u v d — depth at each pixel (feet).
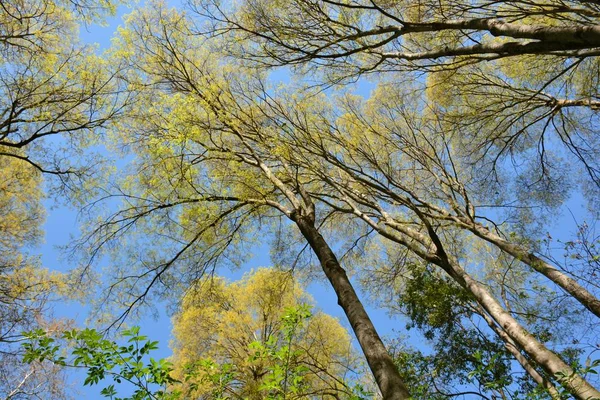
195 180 20.70
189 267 24.11
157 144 18.47
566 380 8.86
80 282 23.61
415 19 17.60
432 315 23.29
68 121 21.33
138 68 22.53
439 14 16.94
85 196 22.31
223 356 26.12
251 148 22.50
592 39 11.60
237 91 23.84
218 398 9.03
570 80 25.09
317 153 22.95
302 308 9.58
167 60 22.74
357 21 17.67
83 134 22.62
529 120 28.14
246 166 23.94
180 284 23.91
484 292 18.49
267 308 28.32
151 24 22.20
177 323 26.86
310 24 17.52
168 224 22.98
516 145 27.96
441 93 26.37
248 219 24.18
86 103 21.29
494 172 27.86
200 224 22.24
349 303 12.59
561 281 17.54
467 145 28.40
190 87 22.66
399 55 17.70
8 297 24.44
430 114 27.43
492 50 14.38
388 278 28.76
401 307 26.20
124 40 21.79
